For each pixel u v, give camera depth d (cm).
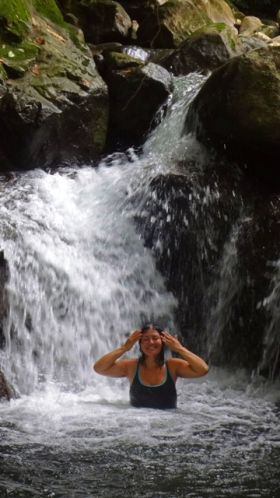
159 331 759
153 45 1193
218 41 1113
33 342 870
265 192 947
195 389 838
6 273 870
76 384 845
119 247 943
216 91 950
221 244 933
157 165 973
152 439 684
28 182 976
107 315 912
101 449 661
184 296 934
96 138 1032
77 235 934
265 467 637
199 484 608
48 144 997
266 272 888
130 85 1052
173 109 1041
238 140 943
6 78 999
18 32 1043
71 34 1104
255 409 779
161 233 941
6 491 591
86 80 1031
